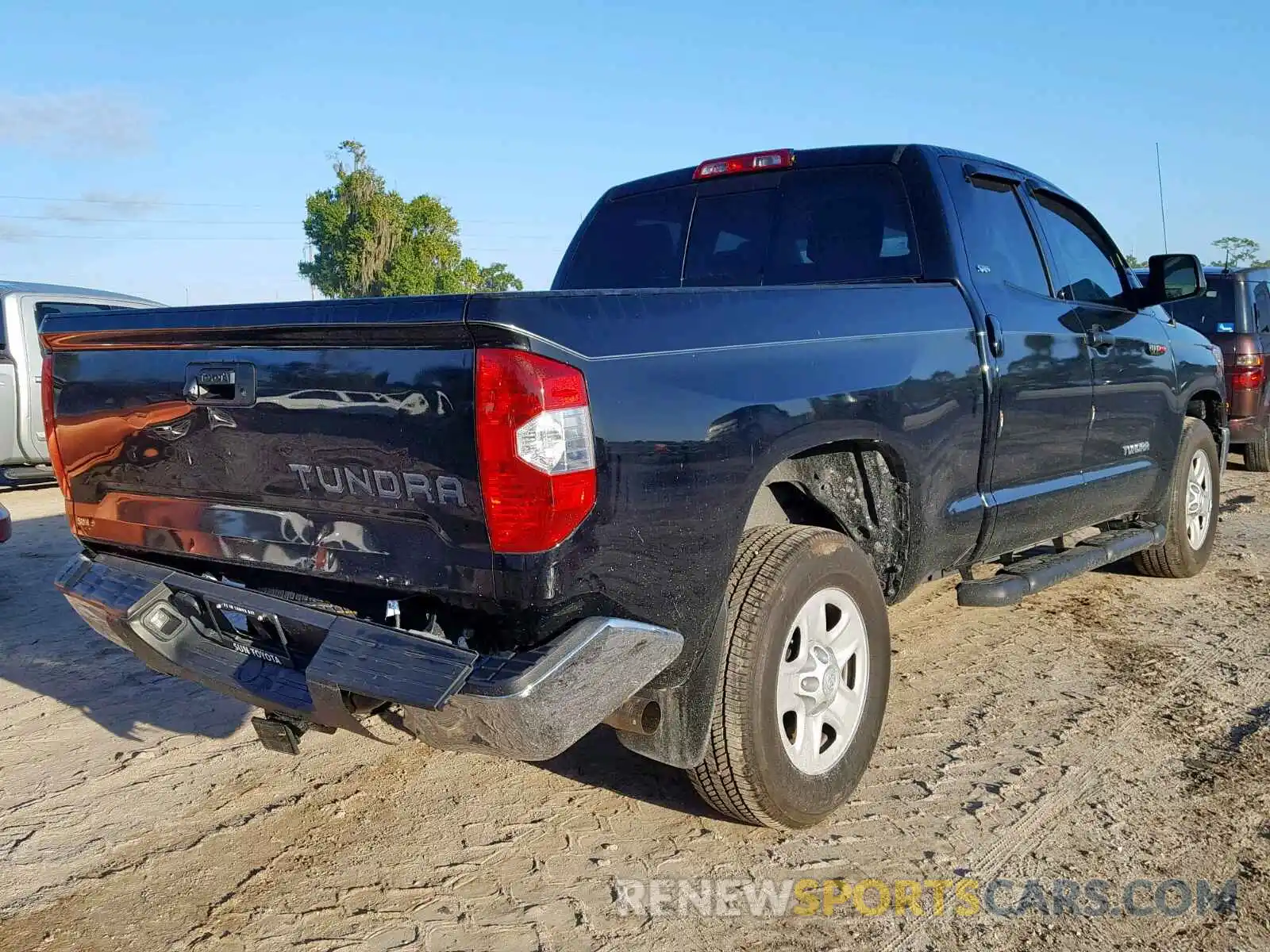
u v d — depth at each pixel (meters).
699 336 2.63
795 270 4.11
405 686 2.25
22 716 4.10
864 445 3.22
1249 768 3.52
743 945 2.57
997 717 3.99
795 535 3.00
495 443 2.19
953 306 3.67
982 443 3.72
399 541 2.40
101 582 2.96
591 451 2.28
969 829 3.13
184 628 2.90
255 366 2.58
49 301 9.25
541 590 2.23
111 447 2.96
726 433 2.61
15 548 7.20
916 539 3.43
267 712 2.76
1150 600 5.59
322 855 3.02
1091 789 3.38
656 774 3.54
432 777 3.53
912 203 3.89
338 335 2.40
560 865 2.95
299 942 2.60
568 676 2.25
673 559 2.50
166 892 2.84
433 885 2.85
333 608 2.59
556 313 2.28
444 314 2.21
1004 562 4.50
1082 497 4.52
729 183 4.36
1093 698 4.17
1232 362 9.50
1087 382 4.40
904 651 4.79
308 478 2.53
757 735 2.82
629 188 4.69
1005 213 4.28
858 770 3.23
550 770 3.58
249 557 2.70
